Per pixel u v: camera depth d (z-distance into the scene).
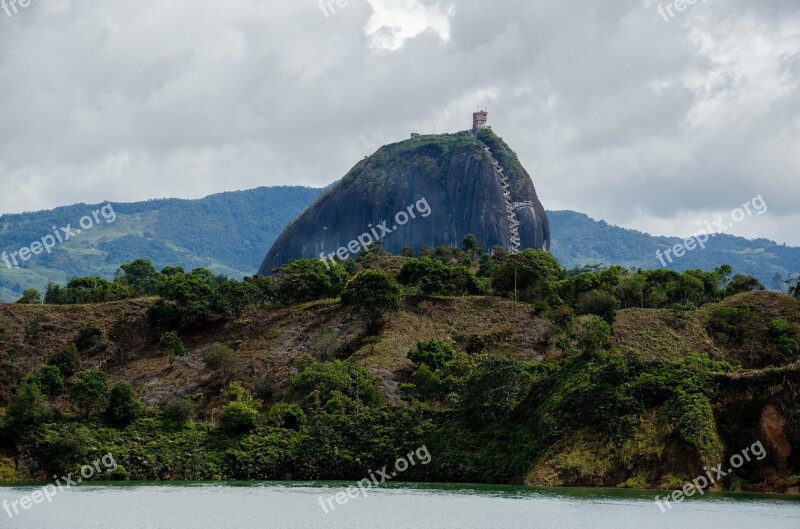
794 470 120.44
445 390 159.50
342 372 163.25
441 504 109.06
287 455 142.38
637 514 101.69
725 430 123.62
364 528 93.81
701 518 98.88
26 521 97.44
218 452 143.12
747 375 126.50
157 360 196.12
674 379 128.38
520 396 140.88
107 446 140.50
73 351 188.50
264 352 194.50
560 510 104.06
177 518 99.19
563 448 126.94
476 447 135.75
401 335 193.62
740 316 199.88
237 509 105.25
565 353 178.12
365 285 198.00
